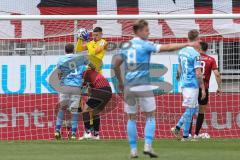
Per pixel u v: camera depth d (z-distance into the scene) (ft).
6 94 142.10
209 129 145.07
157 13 163.73
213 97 145.69
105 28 151.33
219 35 152.25
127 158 93.66
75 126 136.87
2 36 149.38
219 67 150.61
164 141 129.90
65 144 123.85
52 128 142.41
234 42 151.84
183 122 131.23
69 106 137.18
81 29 137.69
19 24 150.30
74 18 138.82
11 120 142.10
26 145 121.49
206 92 132.36
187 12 163.84
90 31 151.12
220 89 134.82
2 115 141.90
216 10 163.73
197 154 100.89
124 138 140.46
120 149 112.57
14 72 142.20
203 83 128.88
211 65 133.08
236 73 149.38
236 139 137.39
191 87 126.72
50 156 98.53
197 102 130.52
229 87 147.74
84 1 163.02
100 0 163.02
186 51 126.52
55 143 126.41
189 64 126.41
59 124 136.05
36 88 142.10
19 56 142.31
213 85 145.59
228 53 151.43
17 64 142.20
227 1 163.63
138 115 138.92
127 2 163.43
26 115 142.20
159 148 113.29
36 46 150.00
